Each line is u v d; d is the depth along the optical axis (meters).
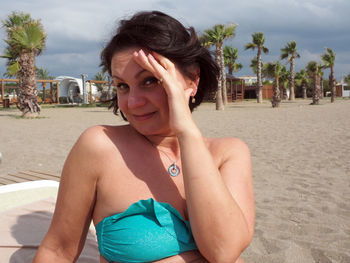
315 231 3.15
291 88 43.56
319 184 4.64
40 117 17.00
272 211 3.68
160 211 0.89
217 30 23.61
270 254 2.72
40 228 2.04
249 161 1.11
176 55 0.97
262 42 35.25
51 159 6.58
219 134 10.07
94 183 0.94
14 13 16.39
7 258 1.74
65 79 38.94
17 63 17.94
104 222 0.93
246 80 66.81
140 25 0.94
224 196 0.86
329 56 34.00
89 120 15.39
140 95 0.94
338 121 12.63
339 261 2.60
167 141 1.02
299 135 9.27
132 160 0.95
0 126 12.58
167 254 0.91
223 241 0.86
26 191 2.61
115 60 0.96
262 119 14.55
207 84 1.13
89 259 1.78
